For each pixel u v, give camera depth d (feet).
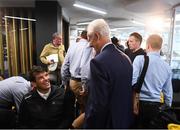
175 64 17.92
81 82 8.57
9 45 18.75
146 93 6.38
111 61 4.16
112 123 4.05
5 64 18.79
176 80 13.83
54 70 13.61
